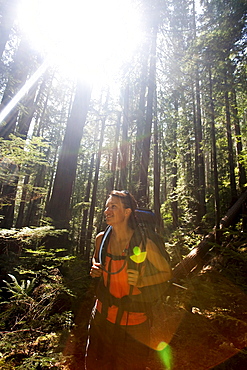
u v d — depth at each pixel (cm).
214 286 434
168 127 1611
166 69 1060
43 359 232
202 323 357
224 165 1454
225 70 868
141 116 1064
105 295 188
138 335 179
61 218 644
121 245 196
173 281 560
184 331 356
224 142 1277
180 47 1126
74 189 2134
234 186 1059
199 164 1347
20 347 246
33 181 1630
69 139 702
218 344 316
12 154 401
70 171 679
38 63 986
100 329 188
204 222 1071
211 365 284
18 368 219
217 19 869
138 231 187
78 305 374
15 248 660
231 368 278
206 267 605
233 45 823
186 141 1633
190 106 1515
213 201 1332
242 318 349
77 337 313
